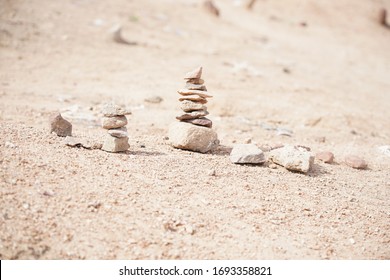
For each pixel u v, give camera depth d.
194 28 27.36
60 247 6.25
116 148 8.85
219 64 20.47
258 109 14.70
